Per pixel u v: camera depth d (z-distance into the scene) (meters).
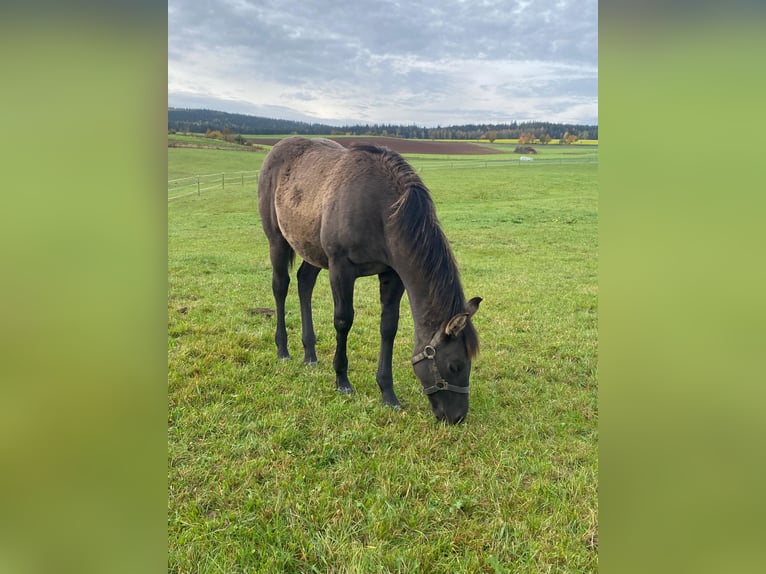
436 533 2.41
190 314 5.74
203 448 3.10
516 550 2.30
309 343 4.56
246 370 4.21
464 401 3.33
